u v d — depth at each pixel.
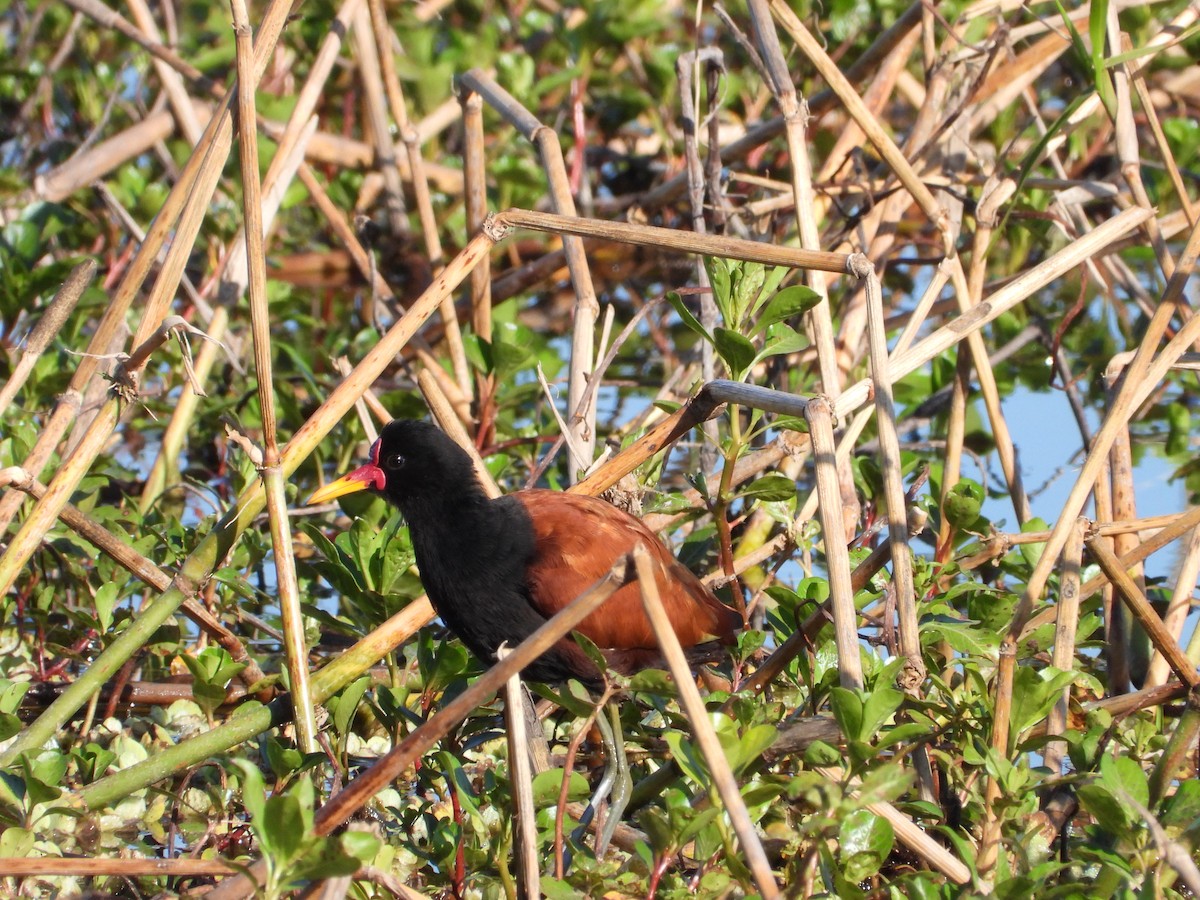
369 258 14.29
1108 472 10.77
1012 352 14.95
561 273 17.55
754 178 13.95
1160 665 9.59
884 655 10.31
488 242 9.41
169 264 9.01
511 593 9.62
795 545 10.27
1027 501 11.37
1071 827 8.85
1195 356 10.27
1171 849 6.16
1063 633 8.46
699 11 12.66
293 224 17.84
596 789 8.77
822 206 14.58
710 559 12.14
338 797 6.86
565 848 7.85
